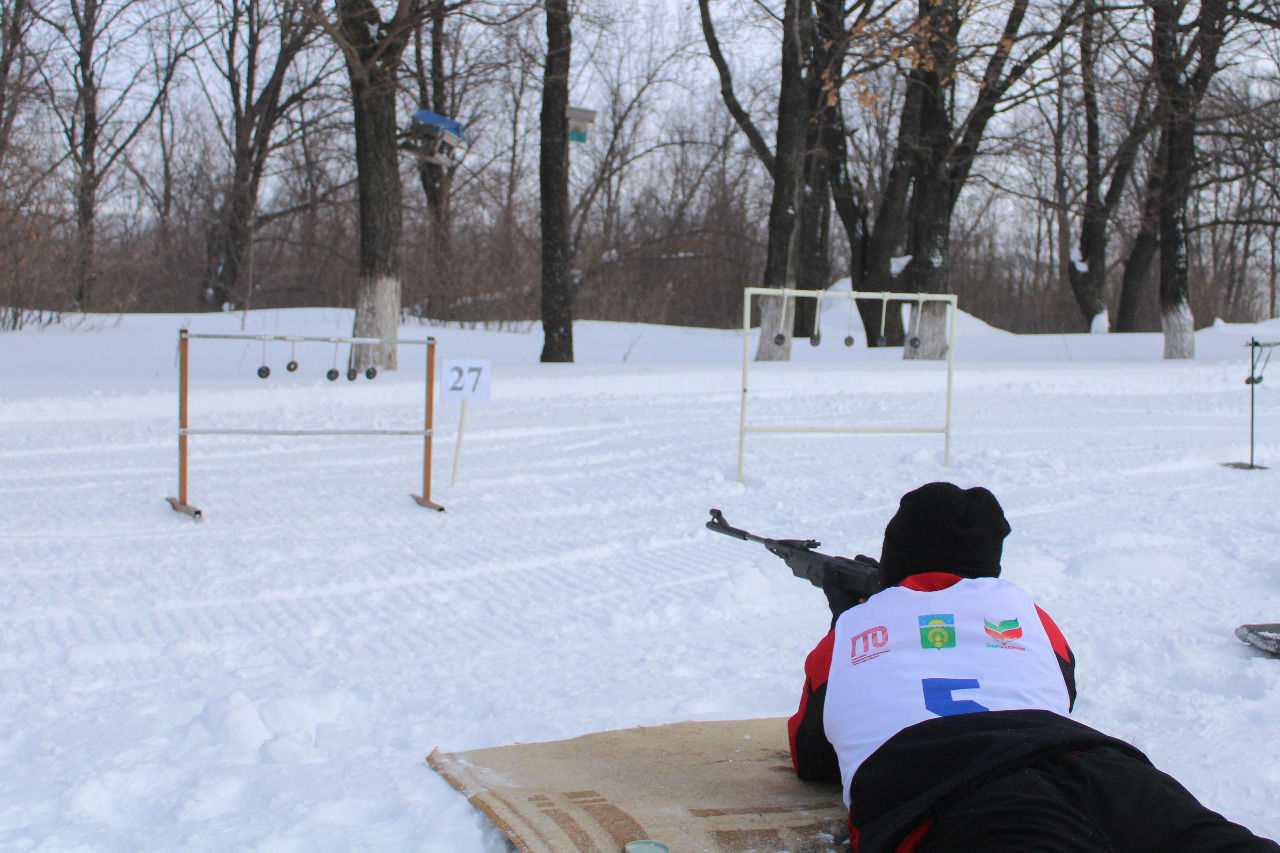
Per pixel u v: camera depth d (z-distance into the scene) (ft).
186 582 20.79
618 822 10.27
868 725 9.09
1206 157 80.43
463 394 30.45
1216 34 70.44
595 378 53.36
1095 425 43.01
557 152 70.23
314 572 21.66
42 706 14.52
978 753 8.28
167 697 14.88
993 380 58.75
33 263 82.17
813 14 76.95
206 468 32.65
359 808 11.07
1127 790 7.86
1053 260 169.07
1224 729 13.62
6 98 81.92
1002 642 9.31
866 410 47.47
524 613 19.45
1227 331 98.99
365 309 56.44
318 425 40.75
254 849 10.05
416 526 25.84
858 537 24.79
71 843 10.25
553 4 66.80
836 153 96.94
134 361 68.18
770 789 11.41
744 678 15.99
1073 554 22.75
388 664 16.61
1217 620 18.53
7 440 36.81
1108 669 16.31
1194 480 31.27
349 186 123.13
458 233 123.75
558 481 31.50
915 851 8.25
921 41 65.98
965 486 30.40
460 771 11.82
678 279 152.56
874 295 31.76
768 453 35.88
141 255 130.11
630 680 15.87
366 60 55.26
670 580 21.58
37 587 20.25
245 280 115.96
